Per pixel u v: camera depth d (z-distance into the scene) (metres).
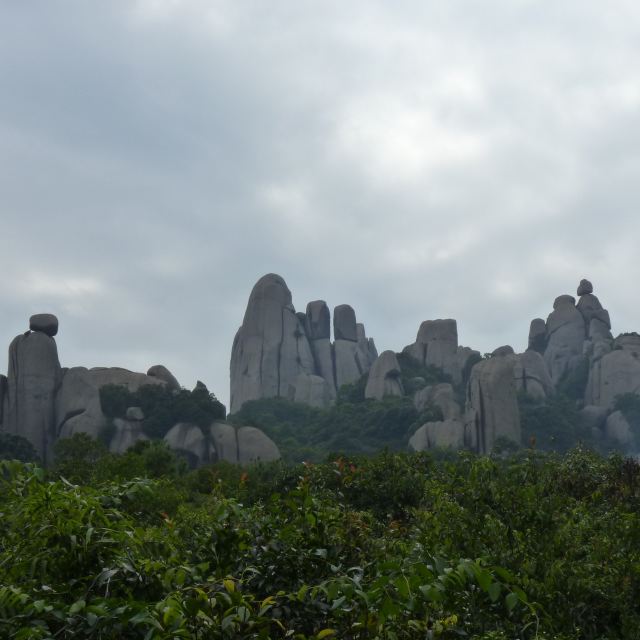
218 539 7.60
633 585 9.23
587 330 171.12
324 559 7.57
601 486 14.38
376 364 152.88
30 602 5.85
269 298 174.75
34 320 123.50
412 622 6.64
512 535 10.21
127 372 122.12
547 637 7.35
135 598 6.50
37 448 116.81
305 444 137.00
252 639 5.97
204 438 113.00
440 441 123.50
